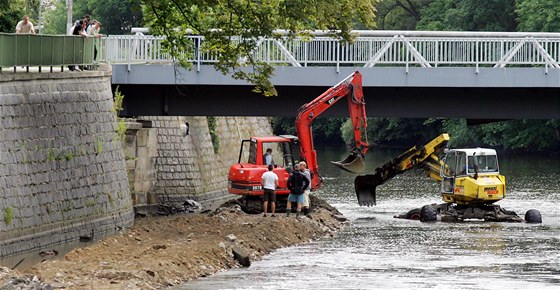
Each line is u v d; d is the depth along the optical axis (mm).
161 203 113188
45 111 81000
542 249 80188
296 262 73312
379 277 67250
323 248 80500
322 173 153500
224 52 87875
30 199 77500
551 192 125438
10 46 77250
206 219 86688
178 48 91312
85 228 84875
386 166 103750
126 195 94062
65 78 84750
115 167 92250
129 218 93938
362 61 99688
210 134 124500
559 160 178625
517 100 100875
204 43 91125
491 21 197875
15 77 77188
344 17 84000
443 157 101125
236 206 97438
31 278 58969
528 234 89188
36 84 80375
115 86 101125
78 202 84312
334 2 83938
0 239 73250
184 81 99062
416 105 101438
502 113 101000
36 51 80875
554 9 178875
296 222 88125
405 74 98750
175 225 83750
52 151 81250
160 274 63406
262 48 99938
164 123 114688
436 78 98500
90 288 57531
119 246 72688
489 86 98250
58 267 62844
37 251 77562
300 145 99000
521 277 67688
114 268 62875
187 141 116125
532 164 169125
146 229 81375
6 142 75250
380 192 126625
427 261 74125
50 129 81375
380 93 101500
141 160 103500
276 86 101875
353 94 98375
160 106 102312
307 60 100312
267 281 65188
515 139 194125
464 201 98812
